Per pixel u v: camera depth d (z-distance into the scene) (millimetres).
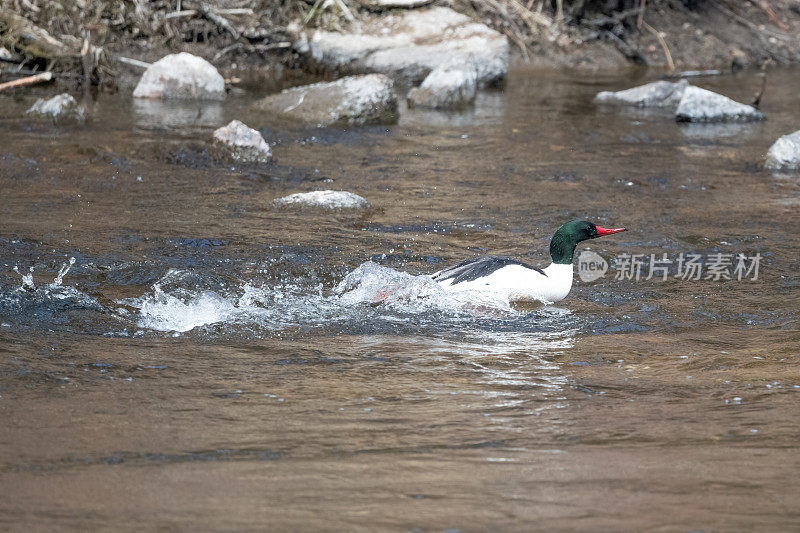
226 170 29422
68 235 22062
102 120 35156
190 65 40156
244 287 19250
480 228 24484
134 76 42719
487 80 45938
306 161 31109
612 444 11812
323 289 19406
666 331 17328
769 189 29312
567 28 53688
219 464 10977
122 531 9086
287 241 22516
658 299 19344
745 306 18938
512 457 11289
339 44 45969
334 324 17234
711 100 40000
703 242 23719
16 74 41156
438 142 34531
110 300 18031
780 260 22281
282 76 45531
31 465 10852
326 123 36594
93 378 14102
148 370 14539
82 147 30812
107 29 43844
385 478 10547
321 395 13656
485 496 10008
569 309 18594
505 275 18469
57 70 41750
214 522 9305
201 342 16016
